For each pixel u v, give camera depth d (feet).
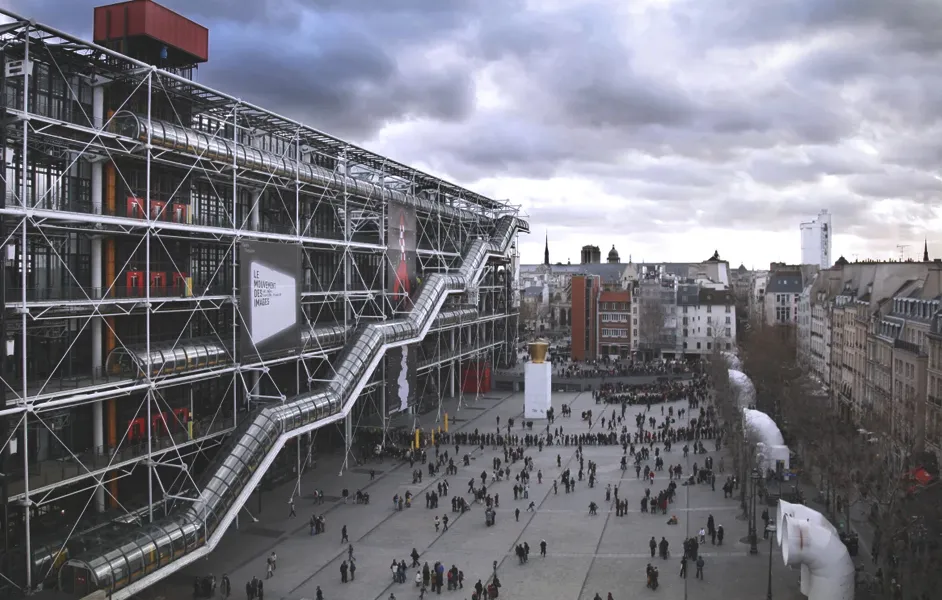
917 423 201.57
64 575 110.83
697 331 500.33
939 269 227.81
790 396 291.99
